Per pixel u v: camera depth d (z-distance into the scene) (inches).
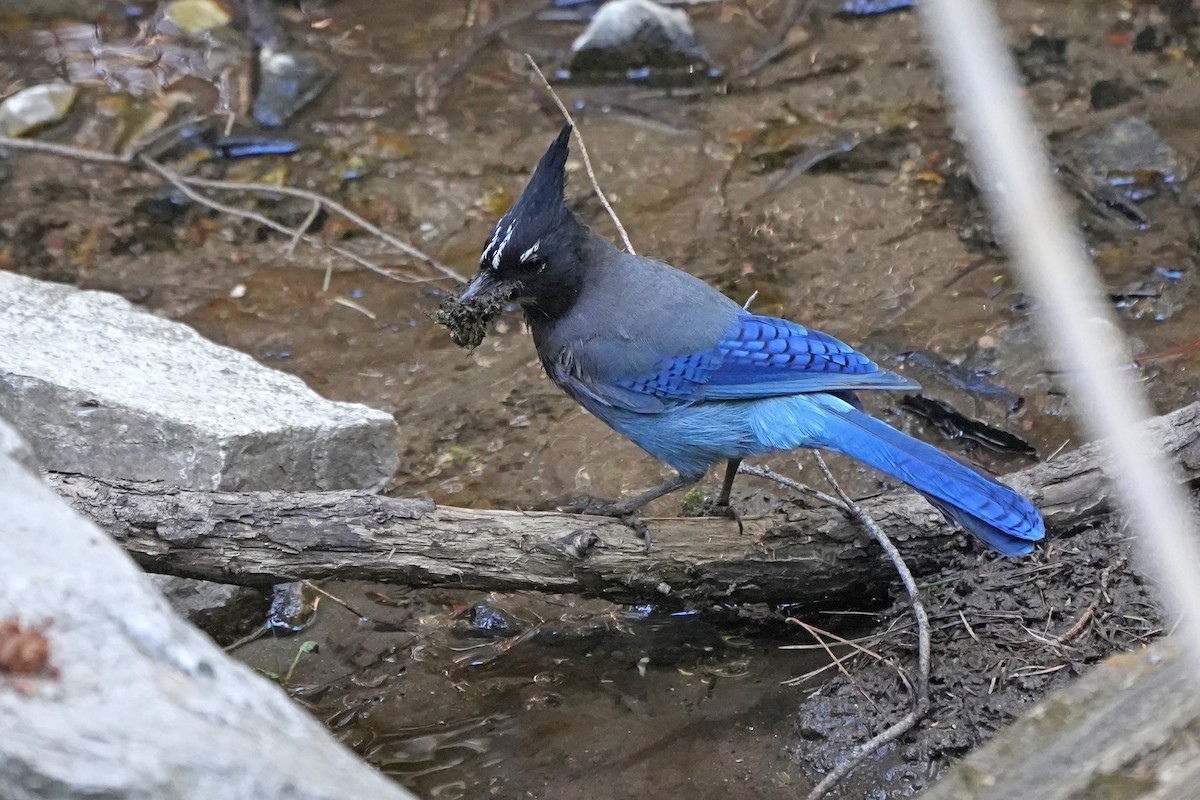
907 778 321.1
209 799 175.3
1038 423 469.7
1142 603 345.7
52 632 195.2
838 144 628.7
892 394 489.4
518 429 485.4
